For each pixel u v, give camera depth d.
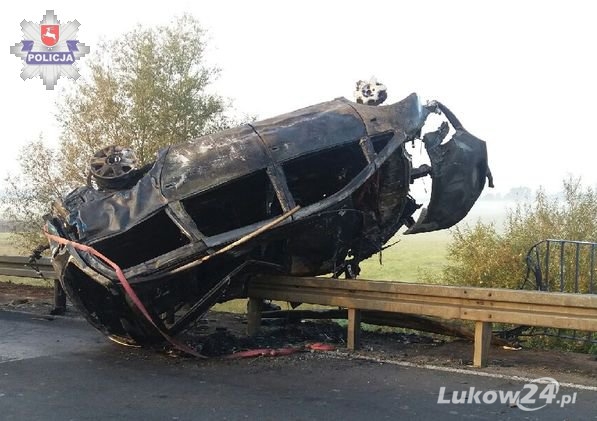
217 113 16.09
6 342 8.02
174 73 15.70
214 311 10.87
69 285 7.29
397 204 8.58
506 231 12.26
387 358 6.94
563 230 11.93
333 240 8.09
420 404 5.26
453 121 9.35
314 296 7.68
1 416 5.02
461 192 9.17
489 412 5.05
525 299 6.20
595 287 10.50
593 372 6.34
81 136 15.44
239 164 7.32
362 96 8.89
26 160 15.20
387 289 7.05
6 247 15.36
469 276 11.95
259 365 6.69
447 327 7.94
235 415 5.00
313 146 7.68
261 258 7.98
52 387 5.88
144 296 6.83
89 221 7.27
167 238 8.01
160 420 4.90
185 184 7.23
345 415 4.98
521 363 6.77
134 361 6.96
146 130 15.51
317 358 6.98
